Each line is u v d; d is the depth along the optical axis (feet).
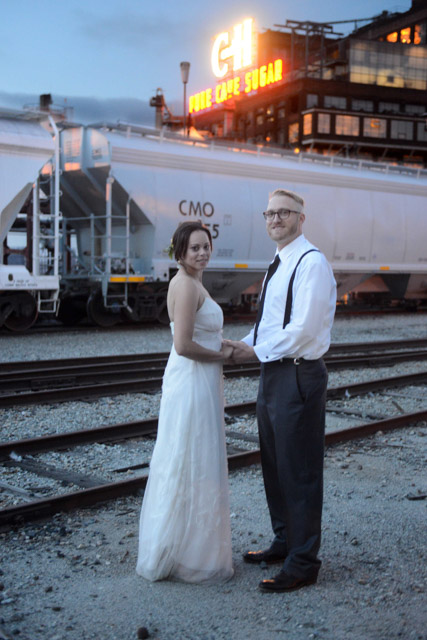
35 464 19.49
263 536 14.48
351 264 72.08
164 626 10.67
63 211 61.62
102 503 16.15
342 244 70.79
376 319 72.79
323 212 68.95
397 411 28.02
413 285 79.61
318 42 305.73
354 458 20.70
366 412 27.50
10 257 53.57
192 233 12.19
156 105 108.06
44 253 54.54
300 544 12.07
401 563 13.16
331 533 14.65
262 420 12.73
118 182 55.11
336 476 18.83
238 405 26.20
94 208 59.67
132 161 55.98
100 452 20.94
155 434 23.07
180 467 12.17
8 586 11.94
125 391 30.50
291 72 277.85
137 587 12.03
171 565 12.23
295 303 11.91
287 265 12.29
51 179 51.83
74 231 64.39
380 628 10.65
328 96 267.59
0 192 48.39
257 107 291.17
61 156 57.93
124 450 21.29
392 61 286.05
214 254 61.05
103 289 56.18
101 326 59.26
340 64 283.18
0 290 50.60
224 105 306.76
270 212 12.28
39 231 51.49
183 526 12.17
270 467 12.91
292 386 12.01
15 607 11.19
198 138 60.49
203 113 324.39
